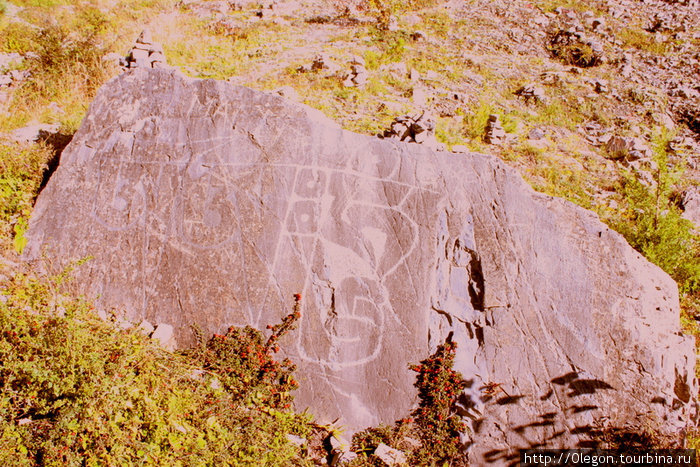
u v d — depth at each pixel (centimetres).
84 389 322
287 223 484
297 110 517
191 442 357
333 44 1091
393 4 1320
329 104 818
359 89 880
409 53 1062
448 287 462
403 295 461
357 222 481
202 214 495
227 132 516
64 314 390
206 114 524
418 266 466
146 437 345
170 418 358
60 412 324
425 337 449
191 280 478
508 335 437
